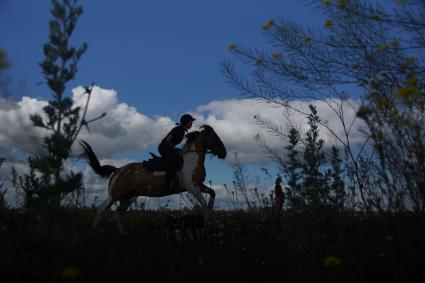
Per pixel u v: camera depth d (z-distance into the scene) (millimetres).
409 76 3705
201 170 8961
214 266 4312
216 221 8070
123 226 7809
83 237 3018
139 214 8750
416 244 3158
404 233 3219
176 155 8875
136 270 3807
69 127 2756
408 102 3133
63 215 2787
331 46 4348
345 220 3641
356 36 4238
